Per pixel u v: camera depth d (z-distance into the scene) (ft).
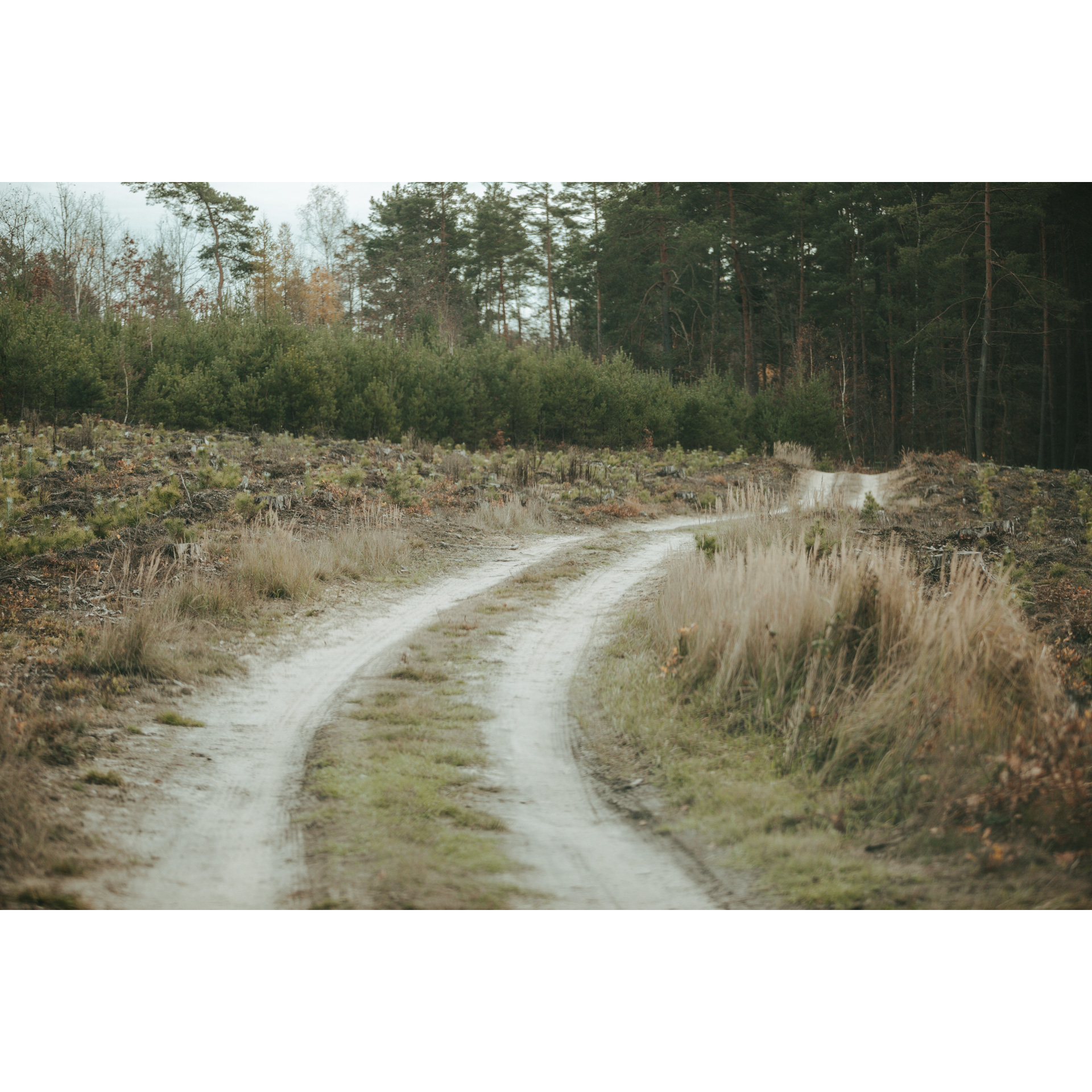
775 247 185.37
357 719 26.68
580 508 71.72
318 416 95.91
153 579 39.22
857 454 177.47
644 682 28.99
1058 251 160.66
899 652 24.38
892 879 15.81
